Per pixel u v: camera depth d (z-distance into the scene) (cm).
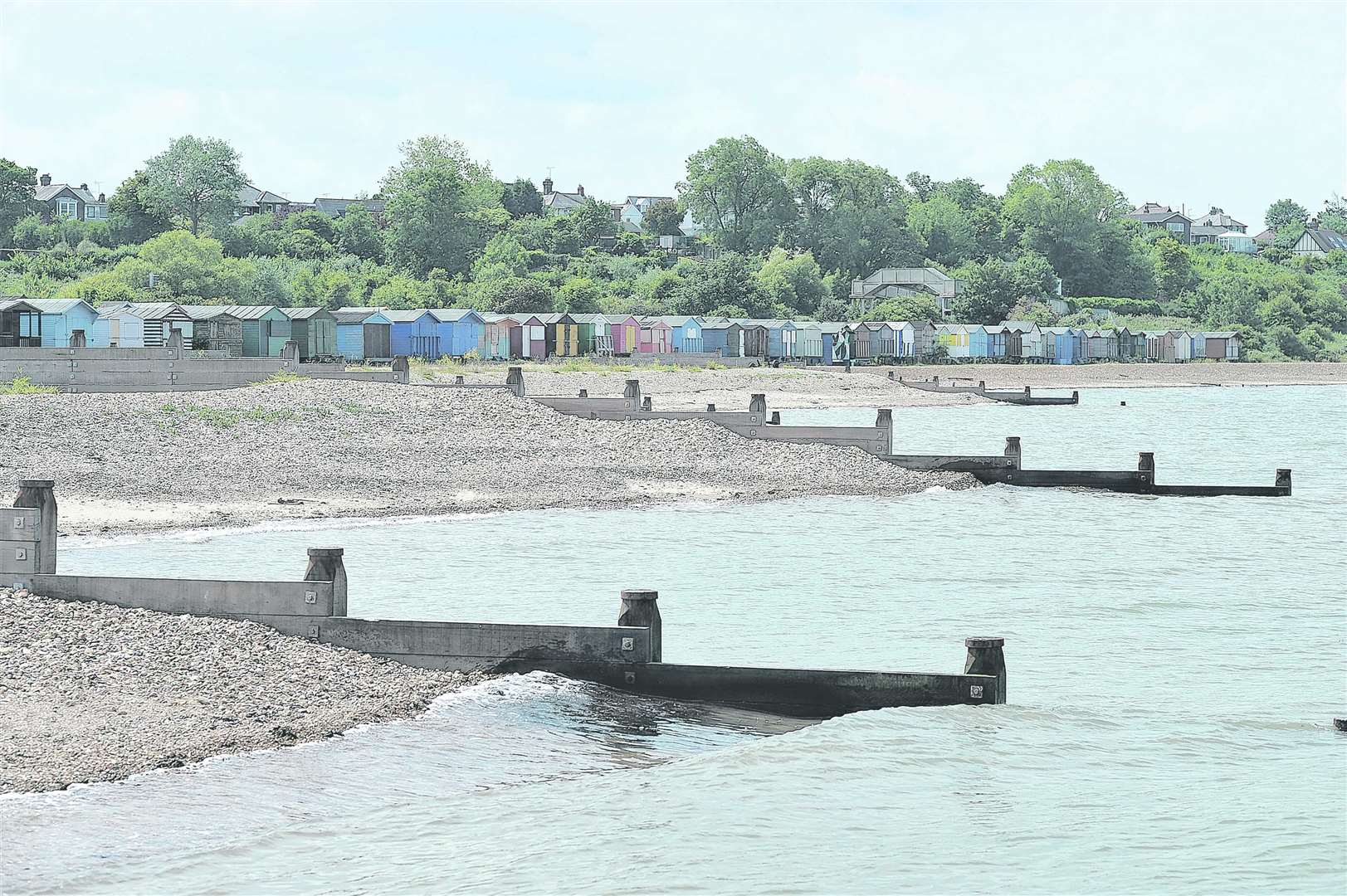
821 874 2269
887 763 2777
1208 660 3738
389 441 7581
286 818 2403
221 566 4700
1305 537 6122
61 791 2438
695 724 3009
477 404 8362
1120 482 7600
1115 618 4297
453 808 2481
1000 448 10512
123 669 3011
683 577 4866
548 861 2272
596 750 2817
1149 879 2289
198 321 13150
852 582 4862
